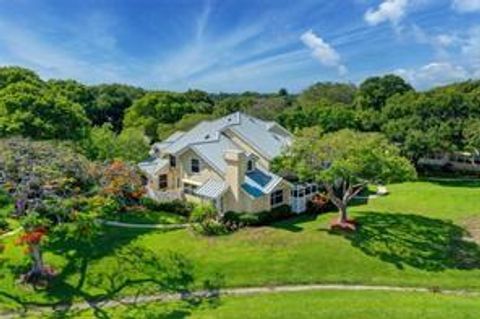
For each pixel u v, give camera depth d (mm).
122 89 105688
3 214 27859
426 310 23984
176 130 72000
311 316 23641
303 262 31141
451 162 68562
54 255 32219
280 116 77562
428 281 28469
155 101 83625
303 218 41531
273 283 28625
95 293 27453
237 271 30125
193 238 35844
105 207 33500
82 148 46750
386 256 32000
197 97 103938
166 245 34500
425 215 41812
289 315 23875
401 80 86125
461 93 66750
